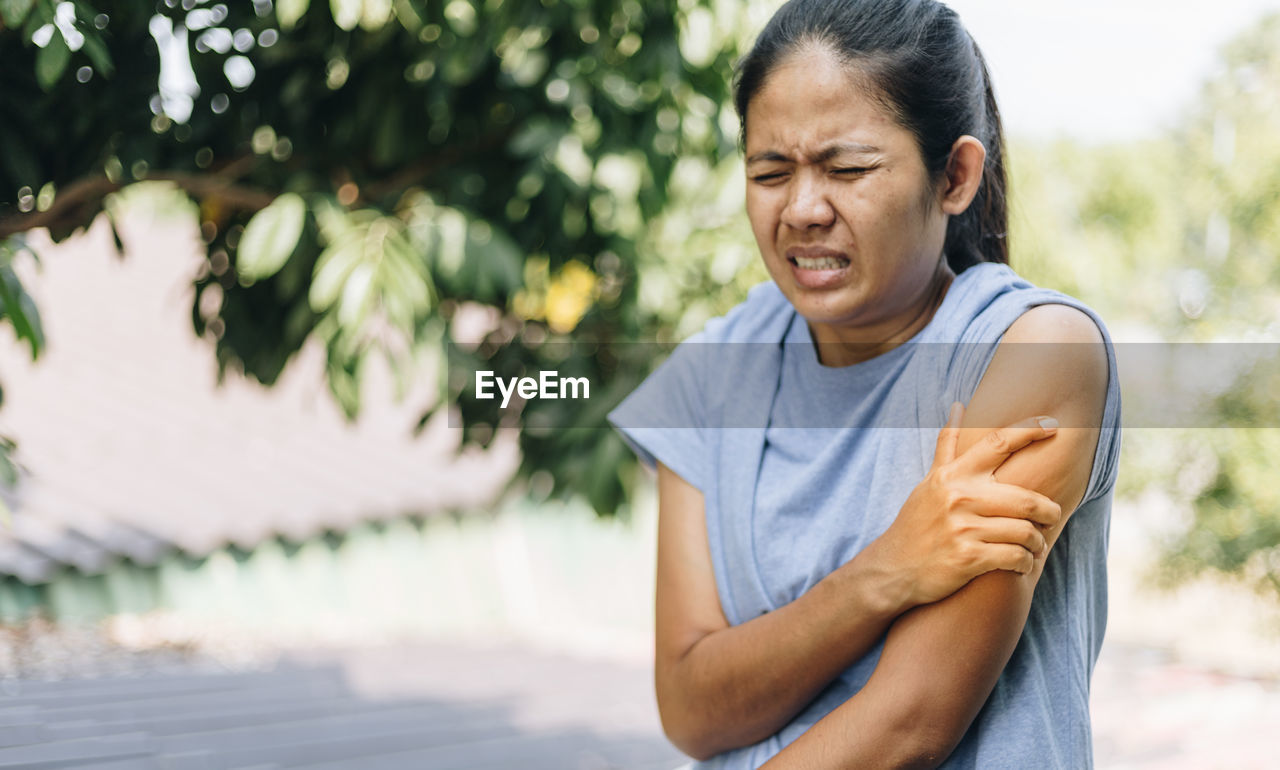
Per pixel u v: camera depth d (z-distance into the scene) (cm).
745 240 195
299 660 580
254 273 153
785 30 83
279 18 148
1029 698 80
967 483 76
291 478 671
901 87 79
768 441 93
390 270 159
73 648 560
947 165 82
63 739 418
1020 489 75
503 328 195
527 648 660
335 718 478
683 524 97
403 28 166
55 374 702
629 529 195
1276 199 586
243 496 639
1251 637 636
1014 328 81
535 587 749
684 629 94
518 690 552
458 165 188
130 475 633
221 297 180
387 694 525
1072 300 82
